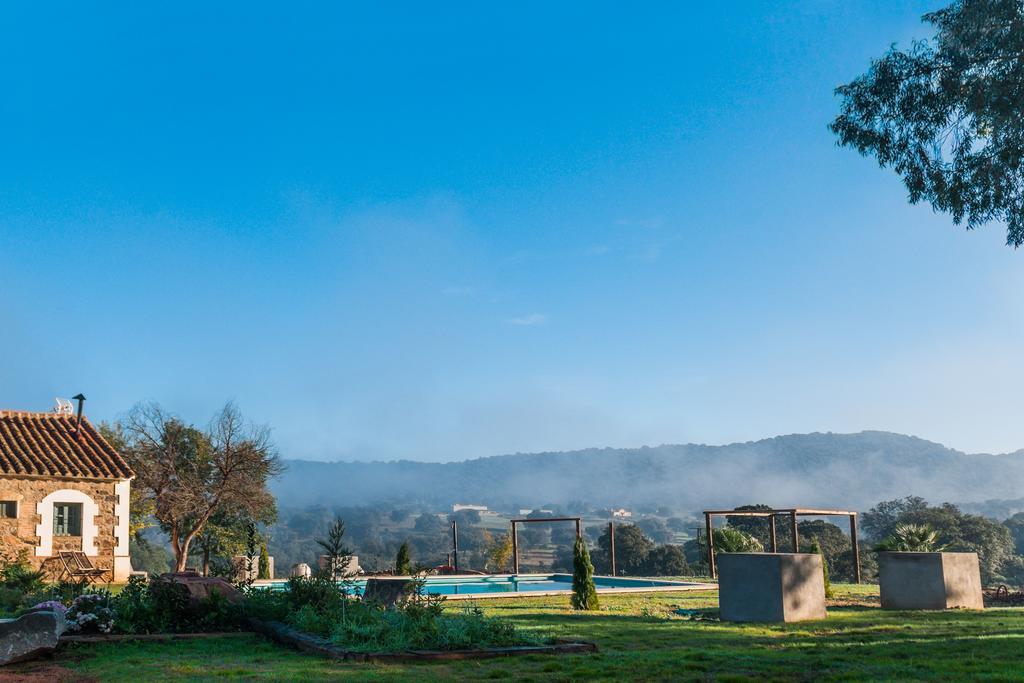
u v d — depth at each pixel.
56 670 8.82
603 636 12.71
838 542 80.00
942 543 82.62
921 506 110.88
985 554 83.12
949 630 13.74
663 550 88.81
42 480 24.44
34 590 17.59
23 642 9.37
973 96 14.86
